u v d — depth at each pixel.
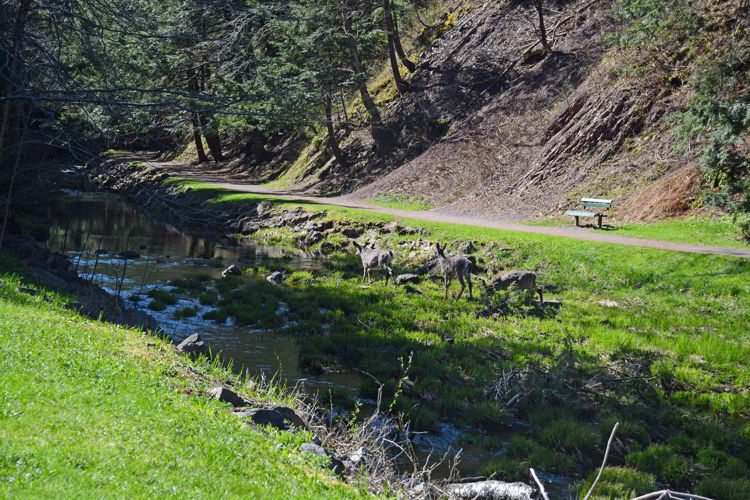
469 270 19.05
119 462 4.71
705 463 9.12
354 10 46.44
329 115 45.25
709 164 22.30
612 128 32.34
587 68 37.88
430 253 26.38
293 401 9.53
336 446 8.10
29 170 15.38
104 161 12.10
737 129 21.52
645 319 16.38
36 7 13.24
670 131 29.36
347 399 10.67
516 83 42.41
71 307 11.86
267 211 39.25
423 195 39.31
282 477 5.40
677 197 26.58
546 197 32.31
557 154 34.00
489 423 10.40
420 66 51.28
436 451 9.25
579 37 41.19
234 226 39.03
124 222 39.50
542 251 23.64
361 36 43.19
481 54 47.28
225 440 5.93
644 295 19.05
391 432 9.64
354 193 43.91
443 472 8.46
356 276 23.88
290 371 12.41
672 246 22.31
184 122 15.18
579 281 20.97
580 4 44.25
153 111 14.00
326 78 40.31
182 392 7.54
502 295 18.34
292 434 7.23
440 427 10.22
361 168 47.34
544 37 42.41
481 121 41.88
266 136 61.34
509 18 48.03
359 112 53.44
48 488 3.98
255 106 15.45
